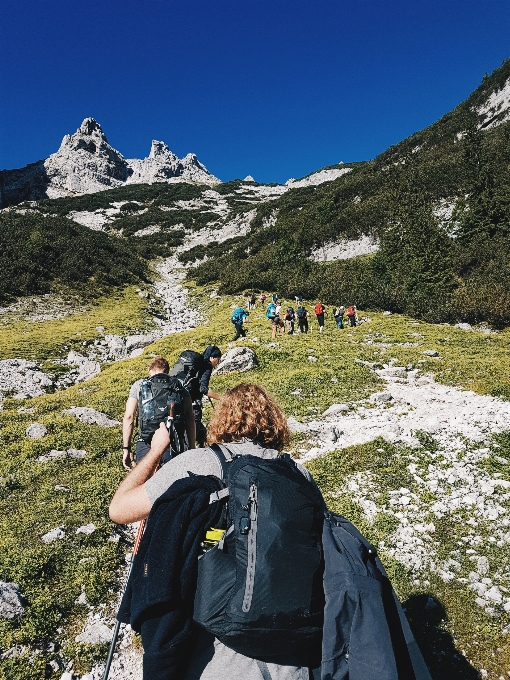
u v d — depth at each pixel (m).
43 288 44.12
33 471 9.31
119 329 34.47
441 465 9.38
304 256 58.72
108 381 18.89
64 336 29.84
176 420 4.64
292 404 14.13
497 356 19.62
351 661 1.80
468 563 6.64
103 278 51.88
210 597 1.86
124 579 6.38
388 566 6.56
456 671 4.99
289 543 1.88
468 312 31.95
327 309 37.78
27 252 48.00
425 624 5.60
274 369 19.12
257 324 31.64
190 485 2.09
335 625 1.84
